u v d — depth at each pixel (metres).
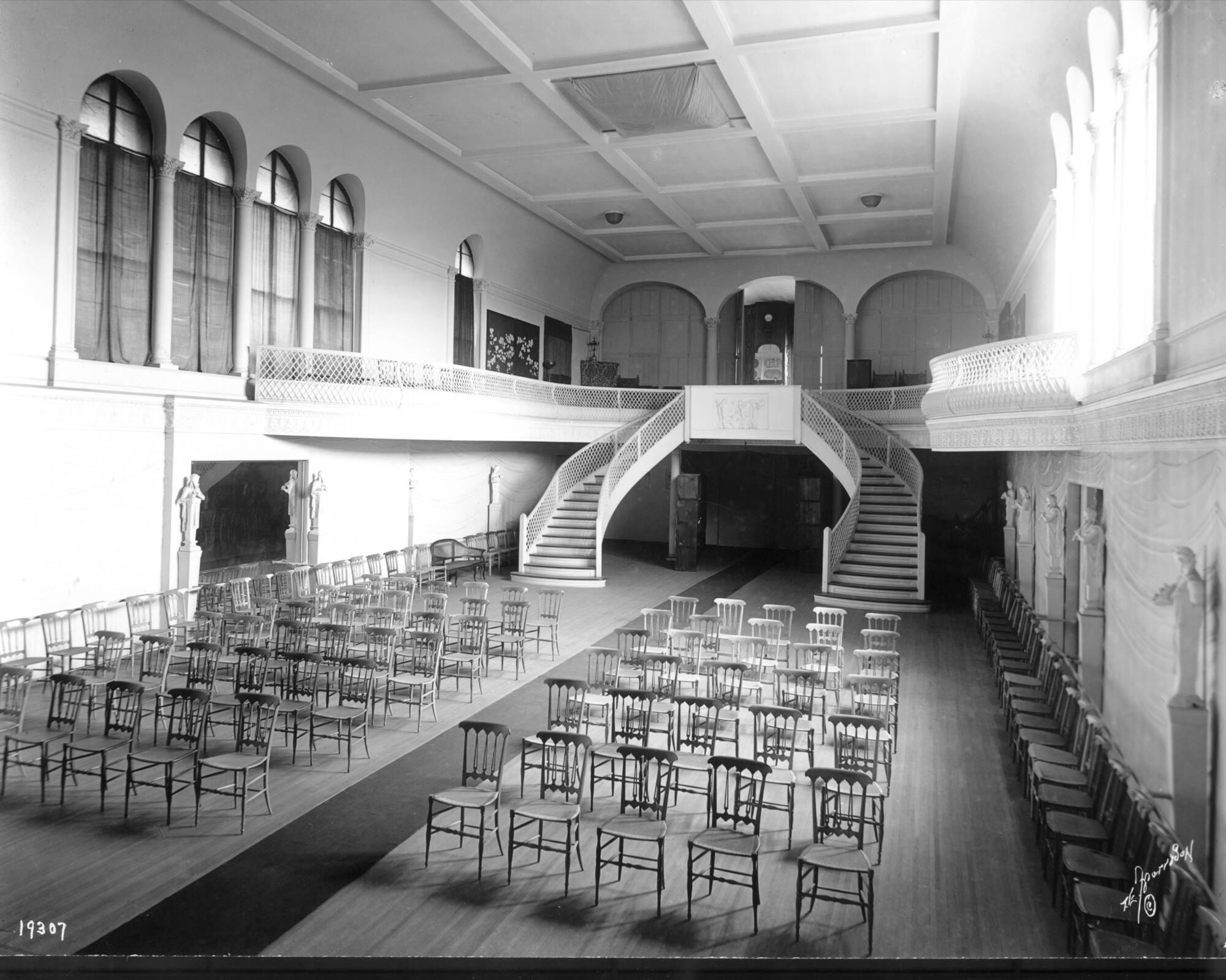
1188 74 7.85
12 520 13.22
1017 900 7.22
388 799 9.07
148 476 15.62
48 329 13.91
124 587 15.20
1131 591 9.80
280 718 11.59
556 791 8.88
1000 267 26.11
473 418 22.09
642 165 23.19
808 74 17.72
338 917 6.65
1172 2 8.28
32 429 13.51
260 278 18.67
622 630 13.19
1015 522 21.66
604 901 7.05
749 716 12.14
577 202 26.30
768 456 32.34
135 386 15.41
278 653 11.69
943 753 10.91
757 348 34.06
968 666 15.41
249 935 6.36
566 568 24.06
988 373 14.64
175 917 6.60
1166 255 8.47
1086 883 6.52
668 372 34.06
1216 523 6.87
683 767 8.66
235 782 8.27
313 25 16.00
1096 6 10.91
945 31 15.35
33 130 13.43
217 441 17.03
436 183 23.28
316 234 20.22
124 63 14.66
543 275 30.27
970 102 17.52
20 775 9.41
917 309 31.23
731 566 27.81
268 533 22.47
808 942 6.49
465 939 6.39
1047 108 14.72
